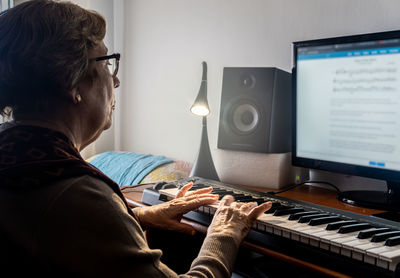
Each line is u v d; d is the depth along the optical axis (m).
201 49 2.08
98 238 0.57
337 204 1.19
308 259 0.74
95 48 0.72
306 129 1.33
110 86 0.78
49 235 0.54
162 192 1.14
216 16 1.99
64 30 0.65
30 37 0.63
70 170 0.59
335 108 1.24
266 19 1.75
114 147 2.75
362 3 1.42
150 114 2.44
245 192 1.13
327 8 1.52
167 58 2.29
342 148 1.23
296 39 1.64
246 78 1.43
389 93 1.10
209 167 1.48
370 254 0.67
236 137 1.46
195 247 1.37
